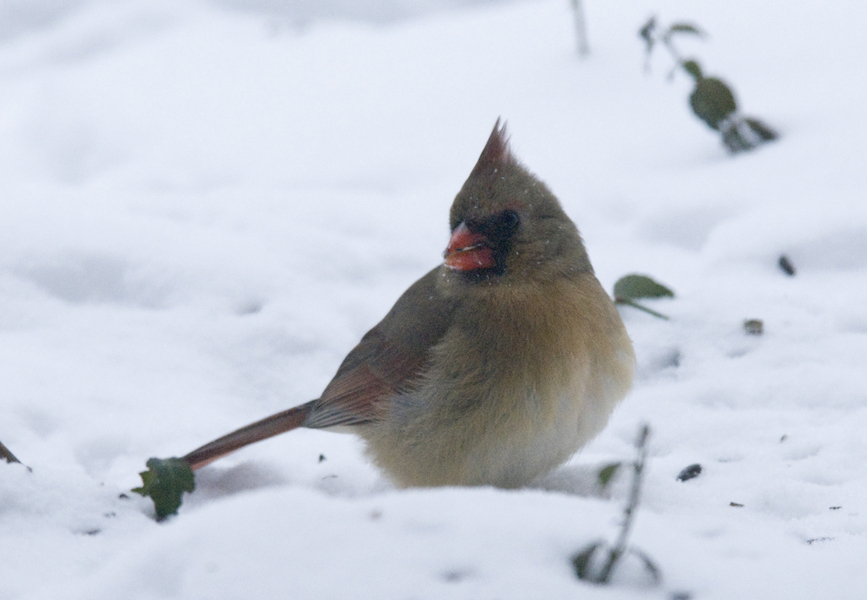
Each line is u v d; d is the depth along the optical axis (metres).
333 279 10.30
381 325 7.42
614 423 7.74
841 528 5.57
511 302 6.71
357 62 17.84
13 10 23.23
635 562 3.66
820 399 7.56
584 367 6.65
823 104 12.44
